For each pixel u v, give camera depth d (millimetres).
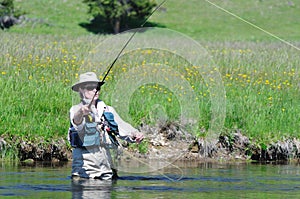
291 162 22328
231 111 24625
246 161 22469
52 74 28219
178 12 105812
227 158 22984
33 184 15500
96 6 100750
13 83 25891
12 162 20594
